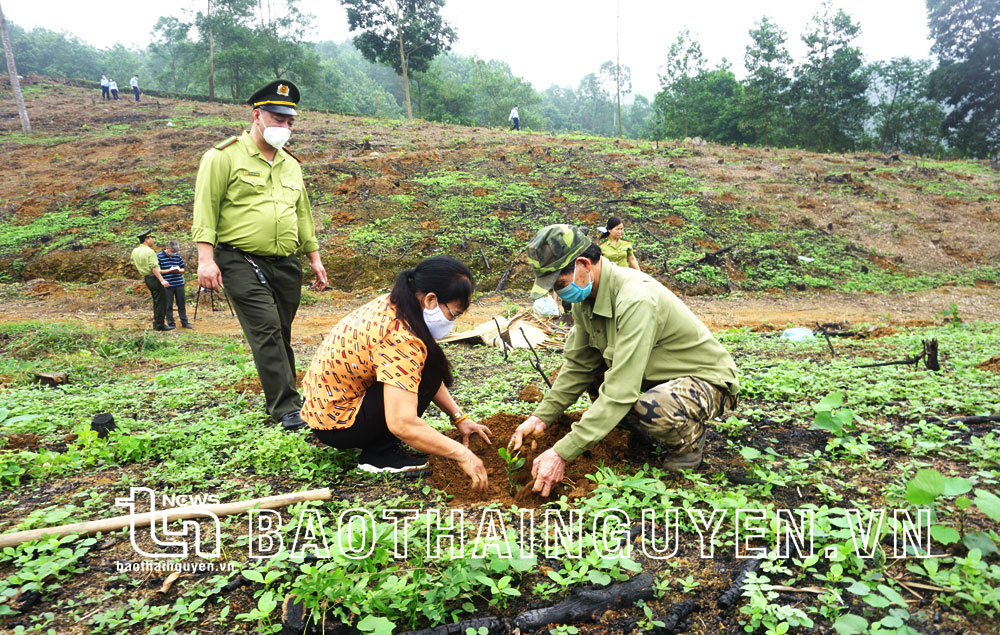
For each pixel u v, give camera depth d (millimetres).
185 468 3227
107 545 2488
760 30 41594
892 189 19906
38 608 2102
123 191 18141
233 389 5227
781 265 15141
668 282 14125
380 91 82562
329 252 14539
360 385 2979
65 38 74125
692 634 1985
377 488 3010
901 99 43375
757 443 3514
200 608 2096
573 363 3197
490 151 20984
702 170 20531
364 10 39312
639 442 3373
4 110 30359
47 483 3115
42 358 8094
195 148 22609
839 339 8102
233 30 45250
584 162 20312
